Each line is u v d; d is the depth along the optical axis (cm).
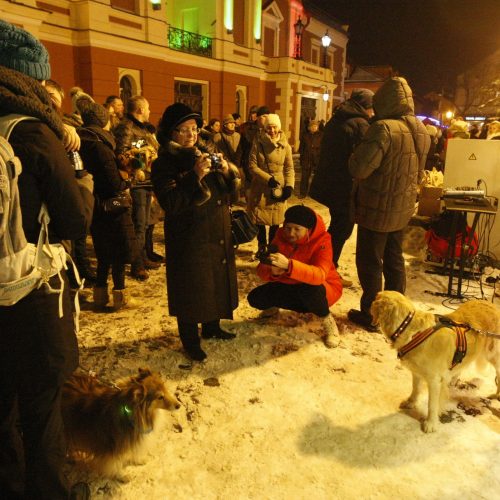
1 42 159
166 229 307
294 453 244
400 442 254
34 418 171
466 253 480
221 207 310
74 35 1184
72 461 231
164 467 232
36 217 159
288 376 313
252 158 522
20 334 162
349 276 510
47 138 157
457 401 290
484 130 997
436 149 1120
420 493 220
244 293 456
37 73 166
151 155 445
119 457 210
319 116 2800
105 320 387
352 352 347
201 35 1764
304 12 2645
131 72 1344
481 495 220
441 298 455
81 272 466
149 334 365
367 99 448
